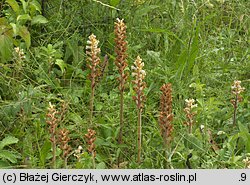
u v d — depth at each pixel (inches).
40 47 99.0
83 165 76.1
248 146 81.7
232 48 109.5
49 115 74.4
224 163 79.2
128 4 110.7
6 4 103.5
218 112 91.9
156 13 115.4
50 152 81.1
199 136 83.0
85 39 106.5
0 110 86.4
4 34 93.8
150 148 82.7
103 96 92.5
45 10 109.0
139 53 106.9
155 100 95.9
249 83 101.8
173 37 110.7
